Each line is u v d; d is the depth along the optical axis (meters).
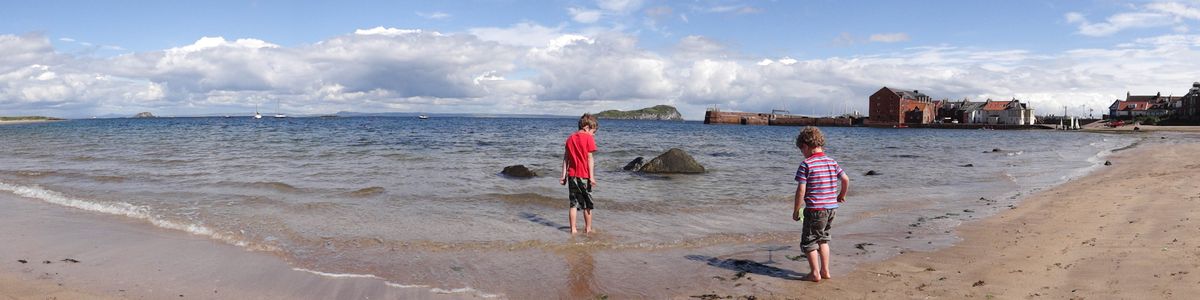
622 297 5.79
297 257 7.18
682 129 92.81
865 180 16.64
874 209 11.16
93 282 6.08
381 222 9.41
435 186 13.90
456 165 19.70
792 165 21.83
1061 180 16.28
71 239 8.03
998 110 135.50
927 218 10.12
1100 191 12.53
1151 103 138.00
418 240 8.13
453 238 8.30
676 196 12.91
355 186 13.60
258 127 69.81
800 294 5.76
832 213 6.20
